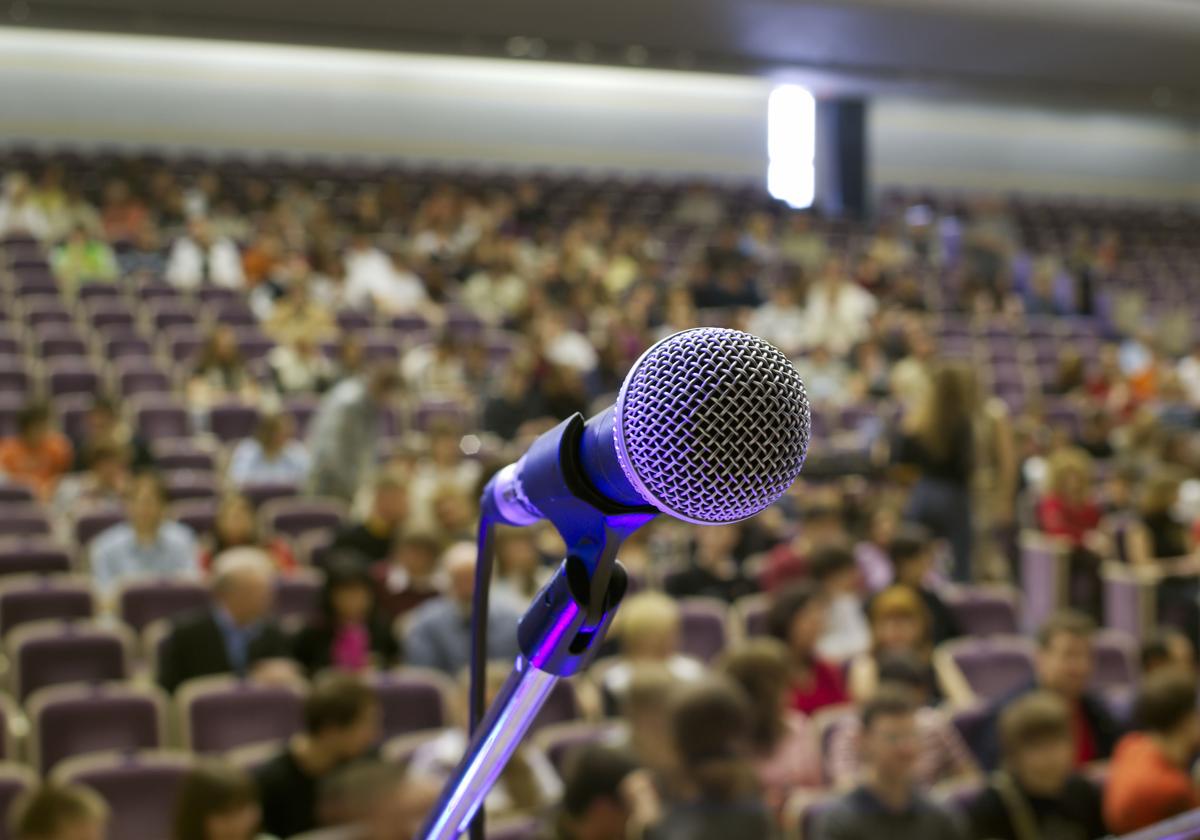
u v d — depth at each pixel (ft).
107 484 21.88
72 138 53.52
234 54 55.16
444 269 39.63
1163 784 11.78
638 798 10.39
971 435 21.71
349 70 56.70
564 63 47.14
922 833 10.85
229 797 10.32
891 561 18.54
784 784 13.02
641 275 40.60
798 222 47.11
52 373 28.07
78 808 9.99
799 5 46.21
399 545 17.78
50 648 15.67
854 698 15.39
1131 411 32.55
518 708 2.77
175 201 42.52
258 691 14.62
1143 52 50.96
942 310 42.47
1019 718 11.91
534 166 59.52
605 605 2.69
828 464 24.61
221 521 19.40
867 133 55.42
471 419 28.68
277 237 39.37
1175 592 22.38
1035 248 54.19
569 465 2.62
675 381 2.38
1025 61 50.08
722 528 19.45
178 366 30.58
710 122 61.52
